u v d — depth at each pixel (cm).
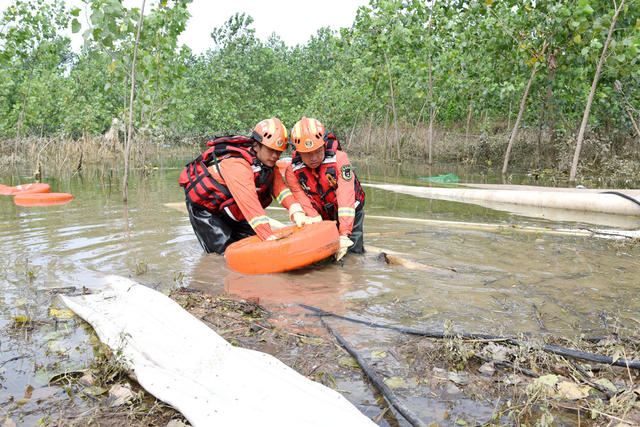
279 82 3184
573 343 258
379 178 1179
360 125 2455
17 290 352
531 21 1253
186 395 208
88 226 577
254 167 436
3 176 1200
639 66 1077
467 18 1435
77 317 306
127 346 256
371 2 1689
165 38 1167
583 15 1045
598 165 1304
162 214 658
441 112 2025
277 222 557
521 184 1056
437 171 1375
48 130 2178
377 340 270
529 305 322
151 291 334
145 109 1126
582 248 476
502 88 1332
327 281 380
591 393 218
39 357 251
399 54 1739
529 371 234
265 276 394
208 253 462
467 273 395
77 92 2348
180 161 1747
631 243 489
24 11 1588
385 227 591
